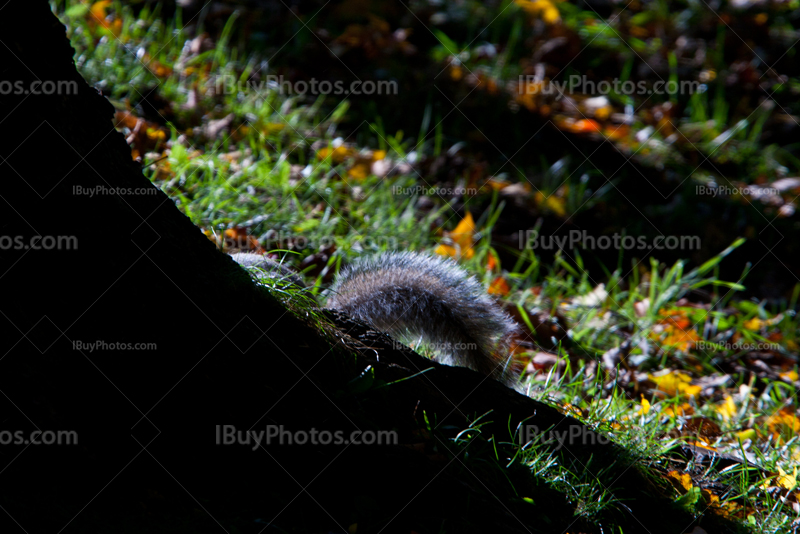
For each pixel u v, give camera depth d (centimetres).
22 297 190
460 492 216
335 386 227
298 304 243
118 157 218
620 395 351
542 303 451
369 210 467
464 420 239
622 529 232
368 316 283
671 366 421
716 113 695
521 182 561
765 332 481
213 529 188
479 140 590
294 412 215
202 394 207
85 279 200
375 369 237
